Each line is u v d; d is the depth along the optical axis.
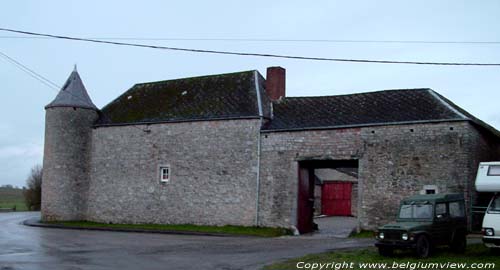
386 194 22.94
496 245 14.27
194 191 27.34
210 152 27.16
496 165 15.09
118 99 32.78
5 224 30.09
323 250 16.95
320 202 42.22
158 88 31.92
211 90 29.41
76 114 30.92
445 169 21.81
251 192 25.84
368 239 21.11
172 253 16.62
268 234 23.55
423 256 14.17
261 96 27.42
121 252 16.86
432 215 14.80
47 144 31.14
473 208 21.61
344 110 25.34
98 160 30.72
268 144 25.78
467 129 21.66
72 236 22.50
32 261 14.57
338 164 25.75
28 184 54.06
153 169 28.72
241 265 14.05
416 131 22.62
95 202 30.47
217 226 26.28
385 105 24.48
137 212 28.92
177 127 28.27
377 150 23.36
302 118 25.86
